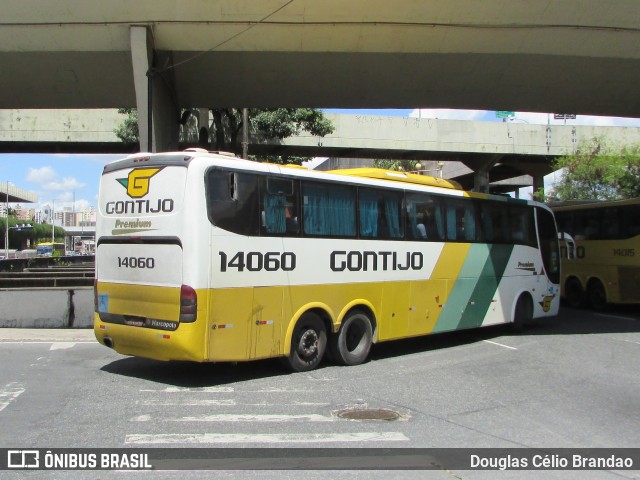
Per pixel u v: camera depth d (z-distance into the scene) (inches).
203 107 807.1
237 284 316.2
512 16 592.1
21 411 267.0
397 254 413.7
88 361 387.5
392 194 414.9
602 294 724.0
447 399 297.4
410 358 413.7
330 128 1172.5
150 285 314.5
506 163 1839.3
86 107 776.9
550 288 573.6
